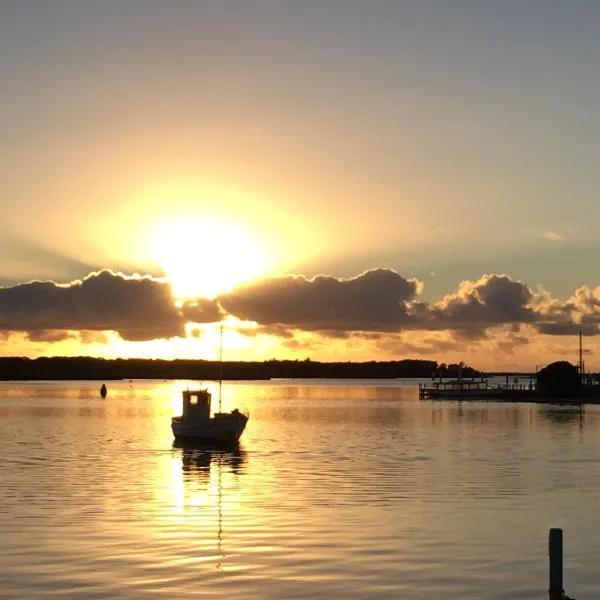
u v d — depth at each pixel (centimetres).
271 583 3297
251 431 11519
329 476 6412
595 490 5662
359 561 3628
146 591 3181
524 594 3200
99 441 9788
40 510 4781
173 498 5250
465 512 4778
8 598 3091
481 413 16388
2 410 17912
